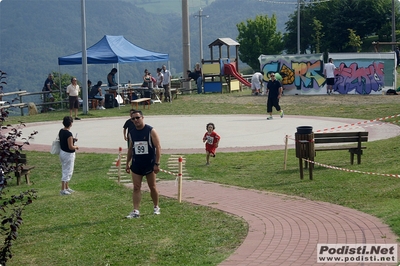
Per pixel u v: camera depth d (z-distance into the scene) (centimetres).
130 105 3412
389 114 2638
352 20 7175
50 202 1203
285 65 3738
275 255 770
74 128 2484
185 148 1892
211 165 1596
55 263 822
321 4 7450
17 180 1477
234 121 2586
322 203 1102
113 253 840
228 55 4272
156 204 1057
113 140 2120
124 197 1235
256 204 1116
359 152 1487
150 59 3572
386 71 3544
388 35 7125
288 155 1695
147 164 1030
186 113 2975
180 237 895
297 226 919
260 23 7606
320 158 1625
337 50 7381
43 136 2267
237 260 761
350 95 3538
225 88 4253
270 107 2639
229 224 959
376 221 916
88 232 959
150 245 863
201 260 777
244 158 1678
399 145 1708
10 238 798
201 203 1143
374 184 1226
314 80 3684
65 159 1274
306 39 7506
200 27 6209
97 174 1554
